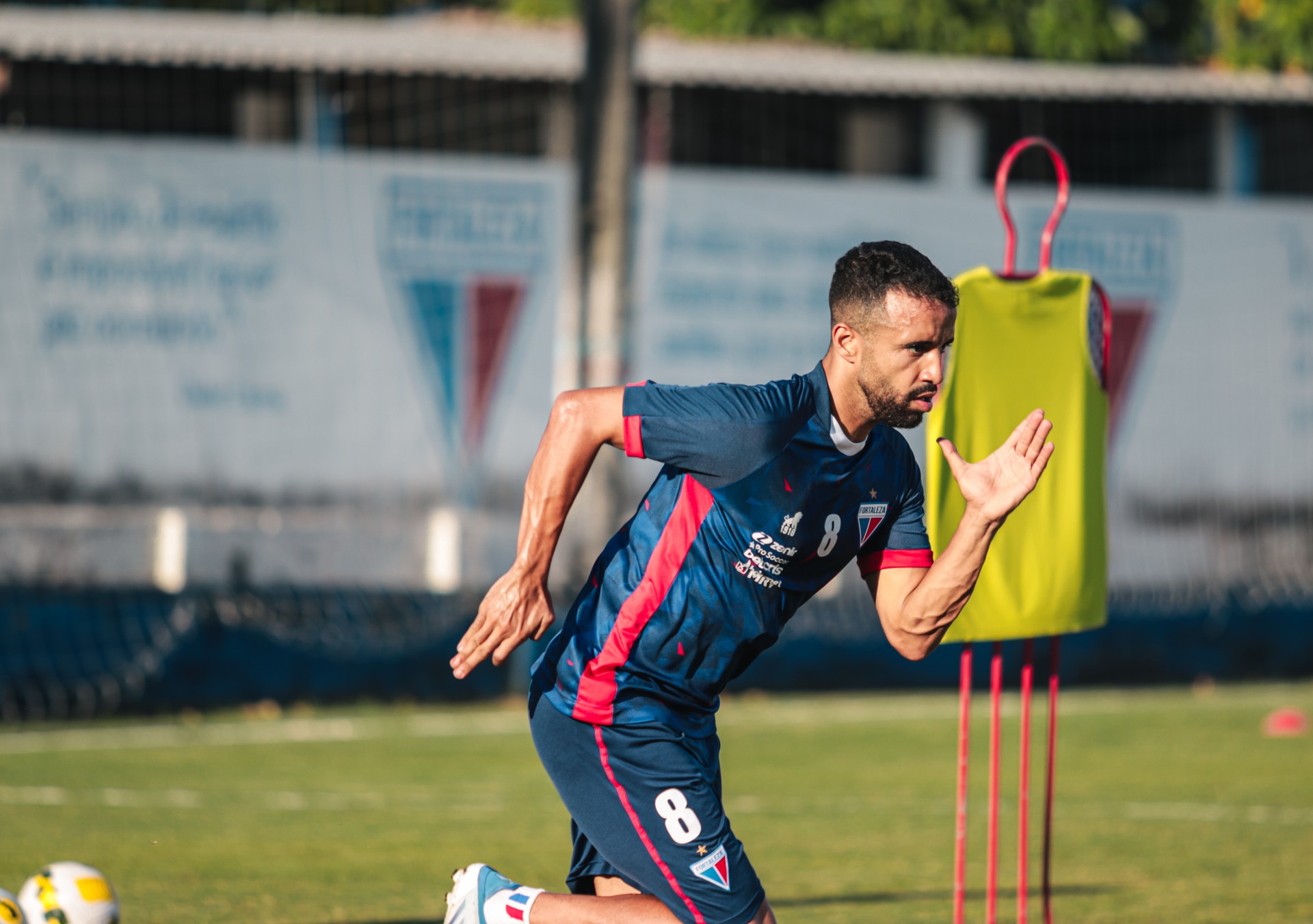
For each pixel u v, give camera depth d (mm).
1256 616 49406
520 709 41719
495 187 42781
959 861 15000
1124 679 48469
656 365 43312
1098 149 50125
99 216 40594
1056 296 16250
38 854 22984
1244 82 50781
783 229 44281
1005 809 27734
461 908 13562
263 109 45625
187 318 41000
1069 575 16125
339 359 41844
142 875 21594
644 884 12766
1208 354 47094
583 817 12914
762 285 44125
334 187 41875
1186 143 50688
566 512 12188
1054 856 23703
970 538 12523
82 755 33438
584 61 40281
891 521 13117
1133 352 46531
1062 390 16281
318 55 44781
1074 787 30266
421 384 42281
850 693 45812
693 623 12438
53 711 40250
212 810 26938
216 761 32719
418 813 26828
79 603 40906
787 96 48062
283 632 42531
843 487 12430
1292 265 47750
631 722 12586
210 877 21484
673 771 12562
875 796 28969
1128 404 46406
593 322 40344
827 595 46125
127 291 40688
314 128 45719
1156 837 25203
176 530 40469
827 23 70000
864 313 11828
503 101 46469
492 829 25391
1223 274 47281
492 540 42406
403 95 45938
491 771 31656
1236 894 20938
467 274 42625
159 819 26062
